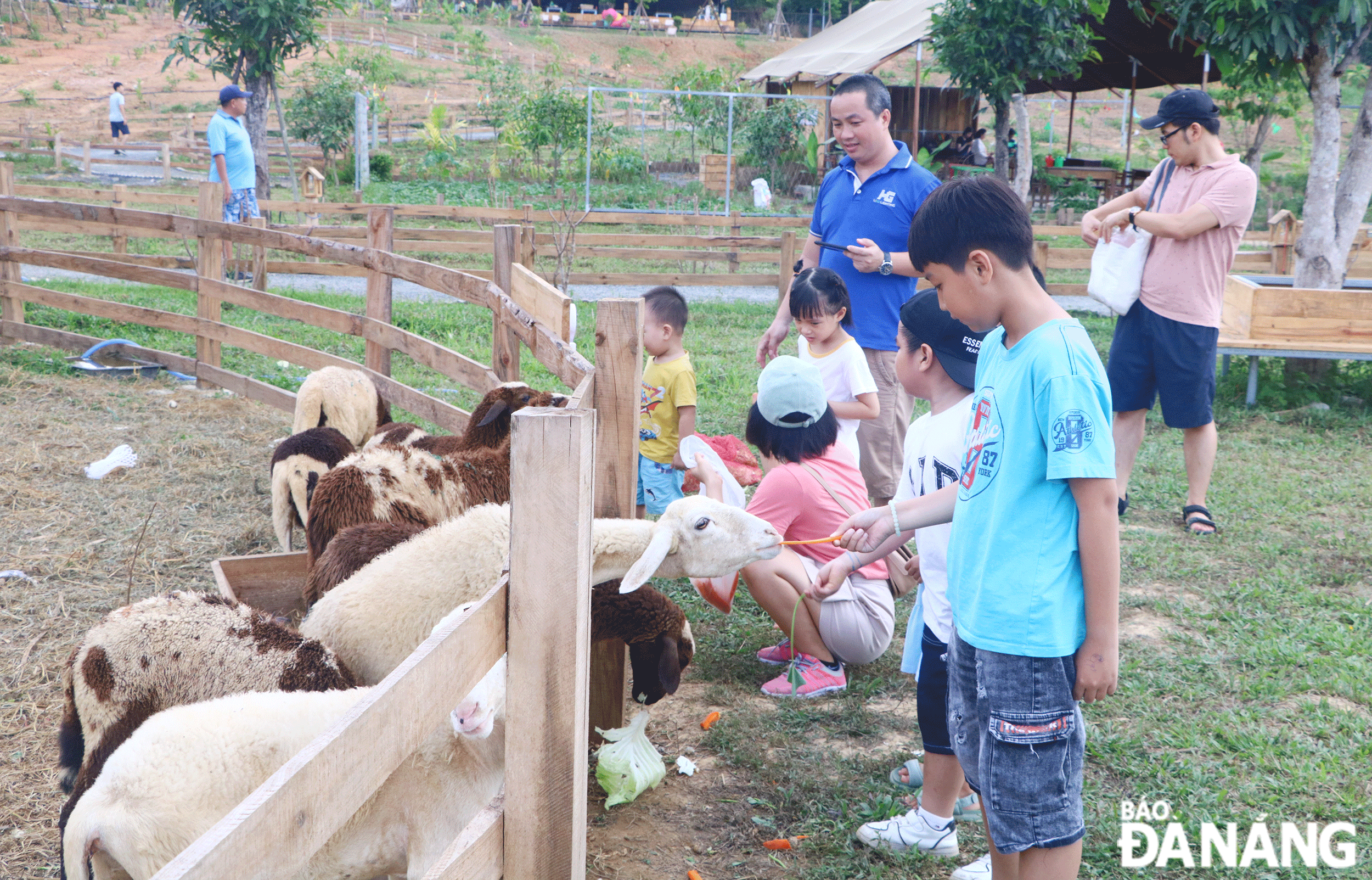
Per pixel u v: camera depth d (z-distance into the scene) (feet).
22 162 84.12
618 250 44.57
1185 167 18.88
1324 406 27.89
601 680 11.15
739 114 91.25
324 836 5.07
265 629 9.02
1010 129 74.49
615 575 10.21
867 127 15.99
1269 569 17.22
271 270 42.37
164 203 60.18
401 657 9.47
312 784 4.88
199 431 23.39
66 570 15.80
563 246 39.60
